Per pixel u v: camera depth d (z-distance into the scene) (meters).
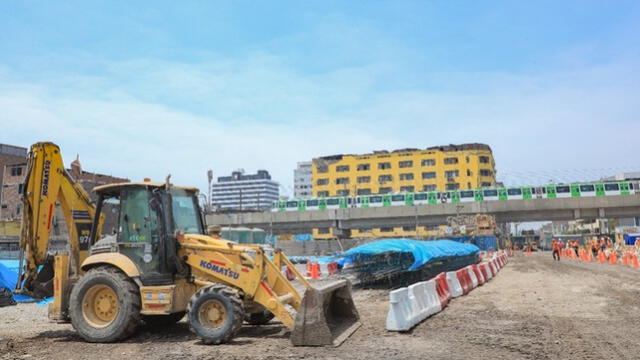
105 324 9.52
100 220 10.84
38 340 9.80
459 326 10.58
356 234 97.94
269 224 75.62
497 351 8.13
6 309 15.23
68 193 10.79
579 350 8.17
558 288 18.45
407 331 9.95
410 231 96.31
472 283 18.83
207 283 9.77
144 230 9.91
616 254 38.88
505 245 70.94
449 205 69.19
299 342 8.62
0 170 70.25
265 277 9.62
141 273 9.68
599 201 64.19
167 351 8.45
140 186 10.14
